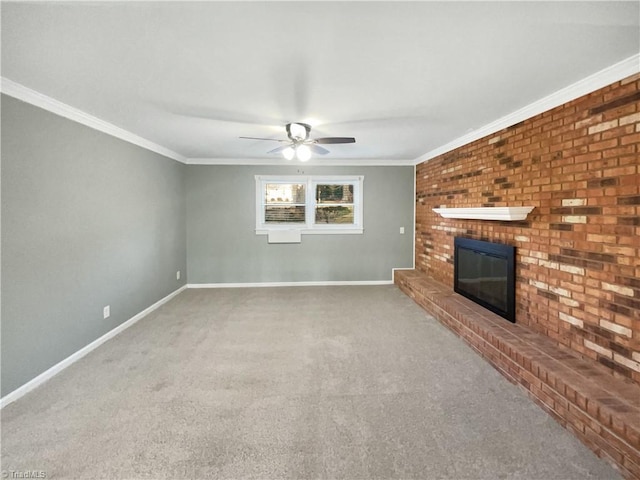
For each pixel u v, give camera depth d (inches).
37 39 66.3
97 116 119.3
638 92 75.5
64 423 78.9
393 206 227.5
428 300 163.8
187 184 217.5
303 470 65.0
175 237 200.8
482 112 115.8
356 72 83.2
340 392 92.6
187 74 83.8
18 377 91.4
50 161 102.7
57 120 105.4
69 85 90.3
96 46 69.4
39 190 98.5
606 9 56.6
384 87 93.1
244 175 220.2
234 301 187.0
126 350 121.4
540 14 58.4
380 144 171.6
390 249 229.3
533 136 109.0
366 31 64.3
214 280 223.1
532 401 87.8
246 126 133.4
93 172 123.4
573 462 66.7
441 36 66.2
